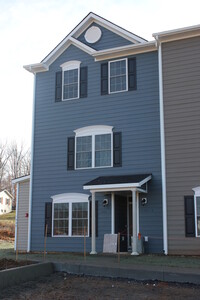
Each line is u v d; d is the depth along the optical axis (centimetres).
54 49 1897
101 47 1839
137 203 1600
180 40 1583
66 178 1788
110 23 1805
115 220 1658
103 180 1606
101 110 1761
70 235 1725
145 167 1620
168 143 1533
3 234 3203
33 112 1920
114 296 902
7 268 1090
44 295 920
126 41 1786
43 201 1822
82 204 1730
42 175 1845
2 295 917
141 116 1669
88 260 1297
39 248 1781
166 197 1502
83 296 907
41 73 1947
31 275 1098
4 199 6238
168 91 1570
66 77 1880
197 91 1523
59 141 1836
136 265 1156
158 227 1549
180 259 1307
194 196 1462
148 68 1695
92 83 1809
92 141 1752
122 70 1752
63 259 1329
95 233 1644
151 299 867
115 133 1709
